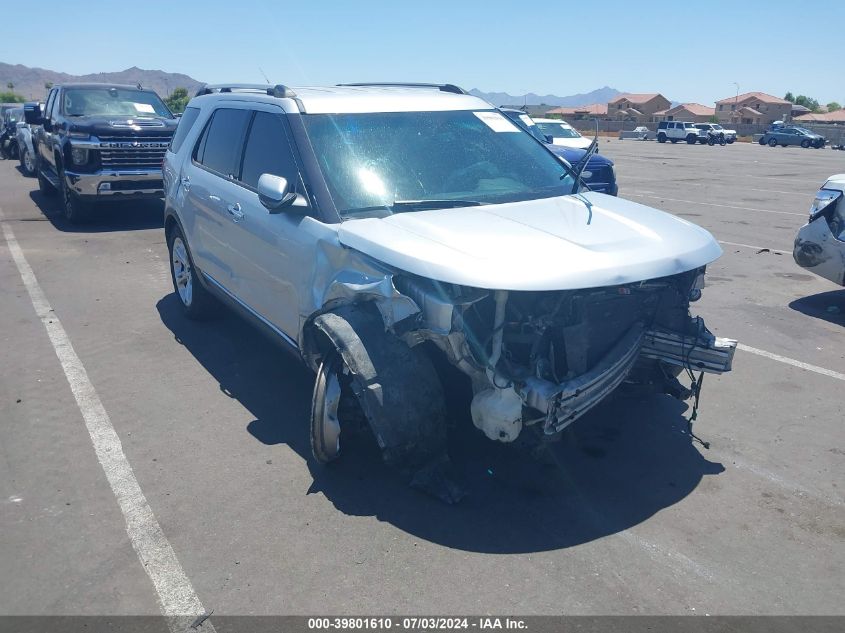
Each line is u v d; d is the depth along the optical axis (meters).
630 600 3.21
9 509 3.91
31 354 6.16
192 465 4.36
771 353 6.23
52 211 13.27
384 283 3.78
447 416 4.30
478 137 5.14
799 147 53.22
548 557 3.50
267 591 3.27
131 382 5.57
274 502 3.96
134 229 11.66
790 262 9.81
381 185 4.52
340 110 4.89
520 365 3.81
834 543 3.62
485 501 3.96
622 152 39.19
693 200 16.62
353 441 4.50
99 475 4.25
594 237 3.97
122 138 11.31
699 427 4.84
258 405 5.17
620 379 4.08
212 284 6.01
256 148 5.20
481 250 3.70
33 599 3.23
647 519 3.81
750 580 3.34
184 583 3.33
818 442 4.64
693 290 4.43
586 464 4.34
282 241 4.60
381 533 3.69
